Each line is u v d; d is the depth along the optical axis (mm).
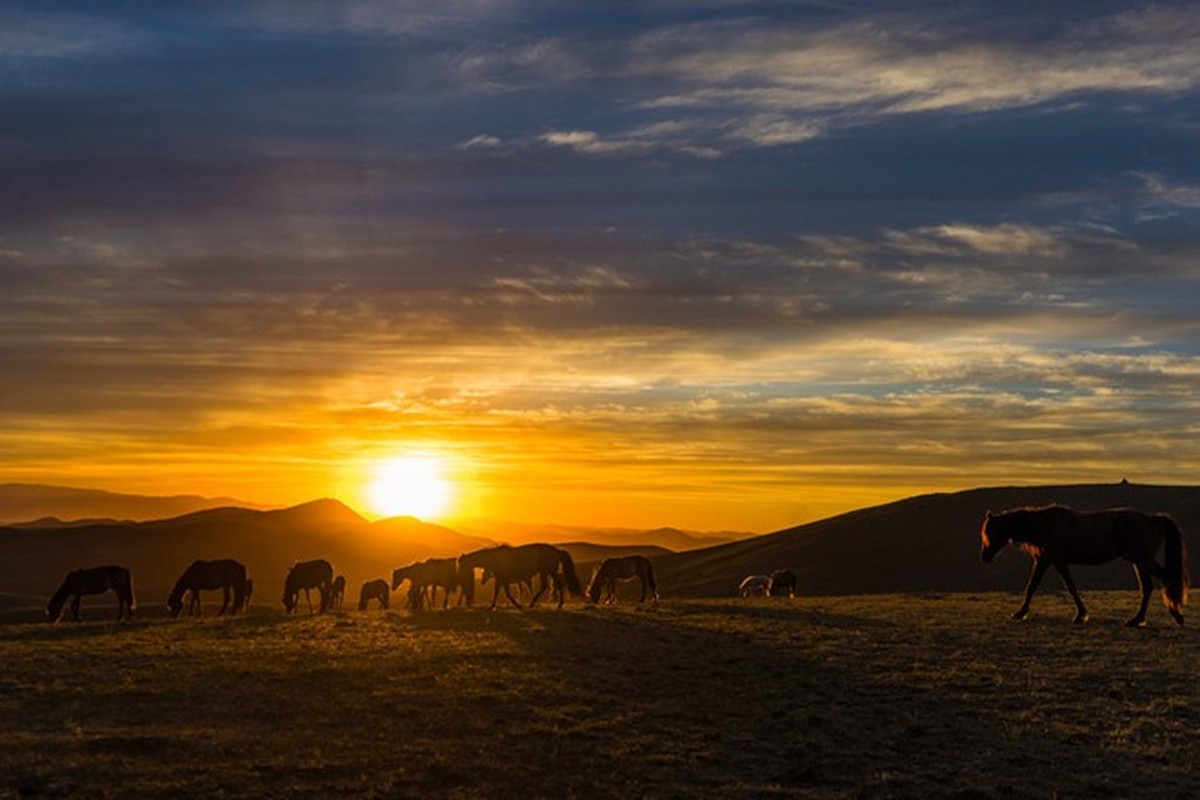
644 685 22594
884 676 23594
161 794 15039
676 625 31328
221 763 16438
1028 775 17156
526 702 20875
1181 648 26828
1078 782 16844
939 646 27297
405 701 20719
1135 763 17703
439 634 29203
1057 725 19750
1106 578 77375
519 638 28312
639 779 16625
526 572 38438
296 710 19969
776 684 22781
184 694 20953
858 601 40281
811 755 18047
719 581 102562
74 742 17078
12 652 25719
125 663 24000
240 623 32969
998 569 87812
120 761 16281
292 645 26953
